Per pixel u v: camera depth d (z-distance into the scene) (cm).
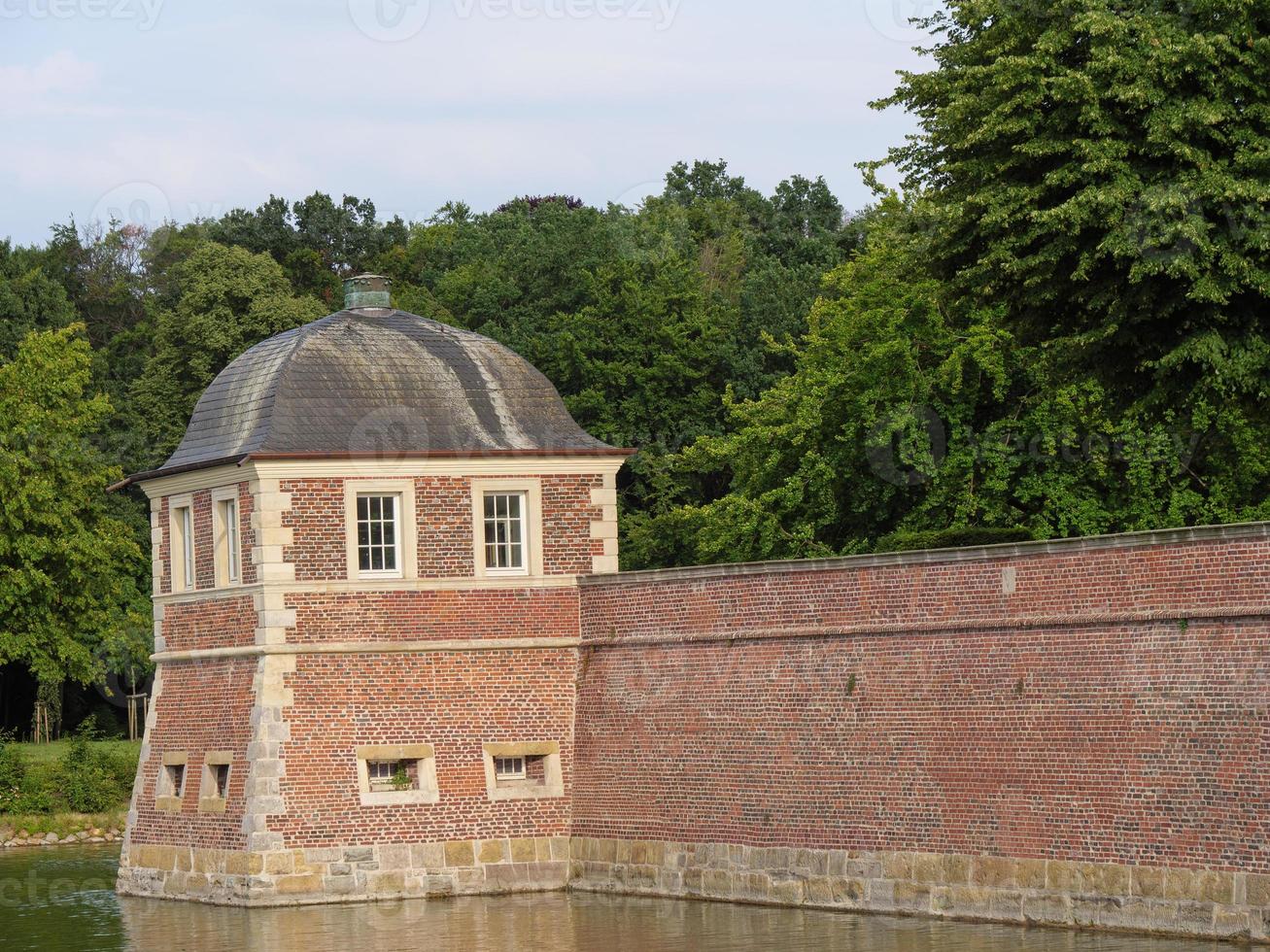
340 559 4366
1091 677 3450
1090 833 3419
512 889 4378
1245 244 3797
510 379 4631
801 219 12062
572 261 9531
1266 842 3150
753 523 6150
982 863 3591
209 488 4525
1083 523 5597
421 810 4350
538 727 4462
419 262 11019
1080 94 3866
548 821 4431
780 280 9656
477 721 4422
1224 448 5584
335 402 4438
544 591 4503
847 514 6181
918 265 4438
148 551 8838
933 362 5997
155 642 4738
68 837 6488
